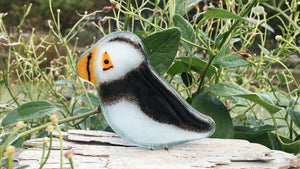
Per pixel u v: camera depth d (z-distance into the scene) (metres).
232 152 0.46
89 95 0.57
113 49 0.44
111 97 0.44
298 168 0.45
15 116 0.51
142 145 0.46
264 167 0.45
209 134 0.46
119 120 0.45
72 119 0.50
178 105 0.45
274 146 0.53
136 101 0.44
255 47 0.84
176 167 0.44
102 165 0.44
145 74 0.44
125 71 0.44
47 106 0.52
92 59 0.44
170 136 0.45
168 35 0.48
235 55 0.52
